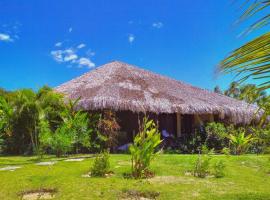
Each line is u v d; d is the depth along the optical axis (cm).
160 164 953
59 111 1619
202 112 1689
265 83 163
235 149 1355
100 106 1569
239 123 1767
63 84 2078
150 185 690
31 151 1532
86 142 1453
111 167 902
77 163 1010
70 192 651
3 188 699
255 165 967
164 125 1923
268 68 152
